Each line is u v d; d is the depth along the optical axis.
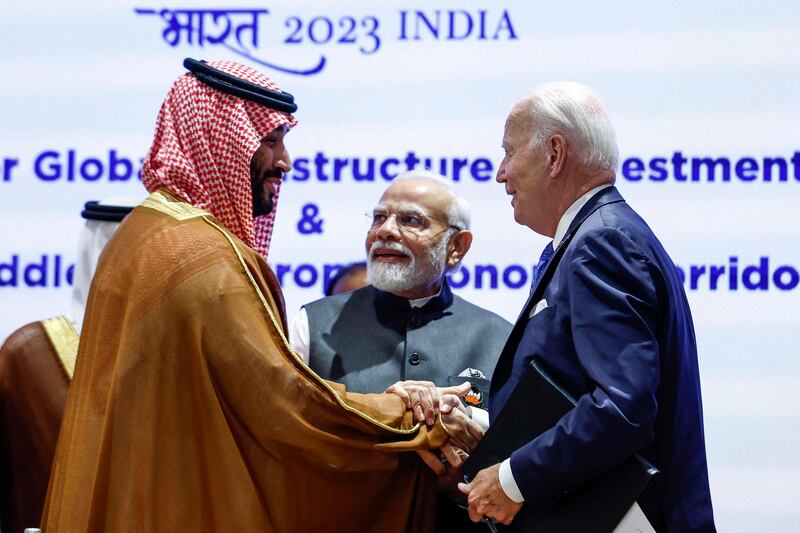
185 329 2.78
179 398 2.76
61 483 2.80
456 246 3.47
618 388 2.53
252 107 3.10
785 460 3.98
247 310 2.80
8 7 4.51
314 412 2.80
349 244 4.30
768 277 4.07
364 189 4.31
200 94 3.04
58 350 3.31
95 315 2.88
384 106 4.33
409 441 2.92
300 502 2.84
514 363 2.80
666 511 2.65
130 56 4.45
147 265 2.83
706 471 2.70
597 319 2.59
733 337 4.05
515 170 2.89
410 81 4.32
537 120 2.85
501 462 2.70
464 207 3.46
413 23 4.34
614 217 2.73
